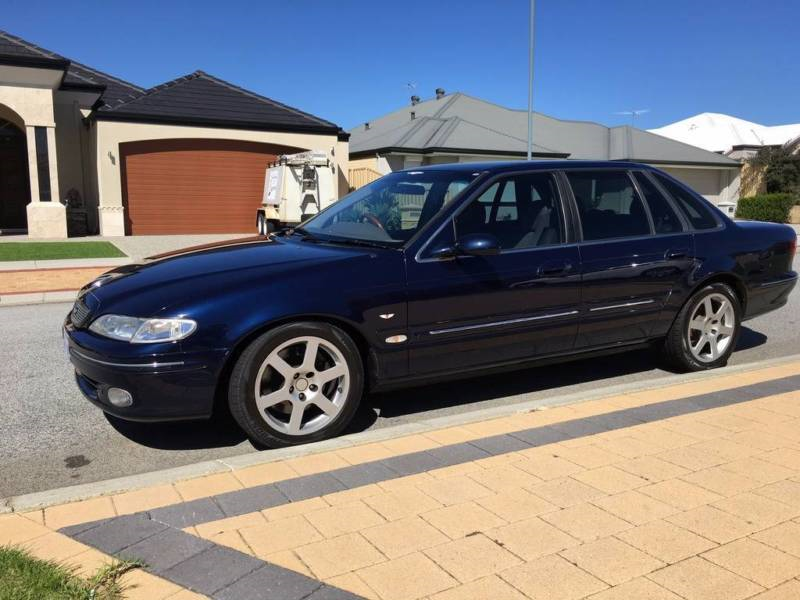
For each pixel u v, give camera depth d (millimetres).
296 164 19531
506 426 3984
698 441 3729
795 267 14273
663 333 5359
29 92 18812
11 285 11211
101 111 20891
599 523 2857
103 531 2775
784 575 2504
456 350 4438
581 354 5047
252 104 23906
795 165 35594
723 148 46406
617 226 5090
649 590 2412
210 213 23062
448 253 4324
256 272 4008
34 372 5992
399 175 5410
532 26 23453
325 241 4727
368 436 3848
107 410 3842
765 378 4945
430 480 3256
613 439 3762
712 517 2910
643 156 33781
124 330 3734
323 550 2646
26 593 2318
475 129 30859
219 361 3748
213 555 2604
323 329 3988
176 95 22875
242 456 3584
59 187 22328
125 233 21828
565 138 35531
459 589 2414
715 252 5430
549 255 4691
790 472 3348
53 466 3969
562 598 2369
